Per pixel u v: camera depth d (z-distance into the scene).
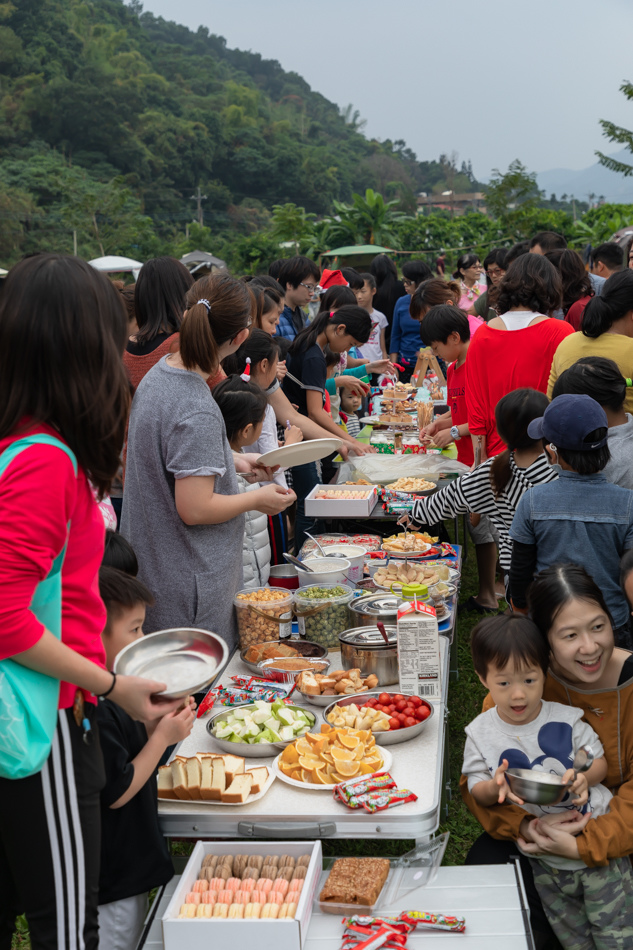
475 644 1.91
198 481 2.21
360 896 1.61
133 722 1.82
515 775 1.71
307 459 2.87
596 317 3.28
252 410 2.80
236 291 2.25
